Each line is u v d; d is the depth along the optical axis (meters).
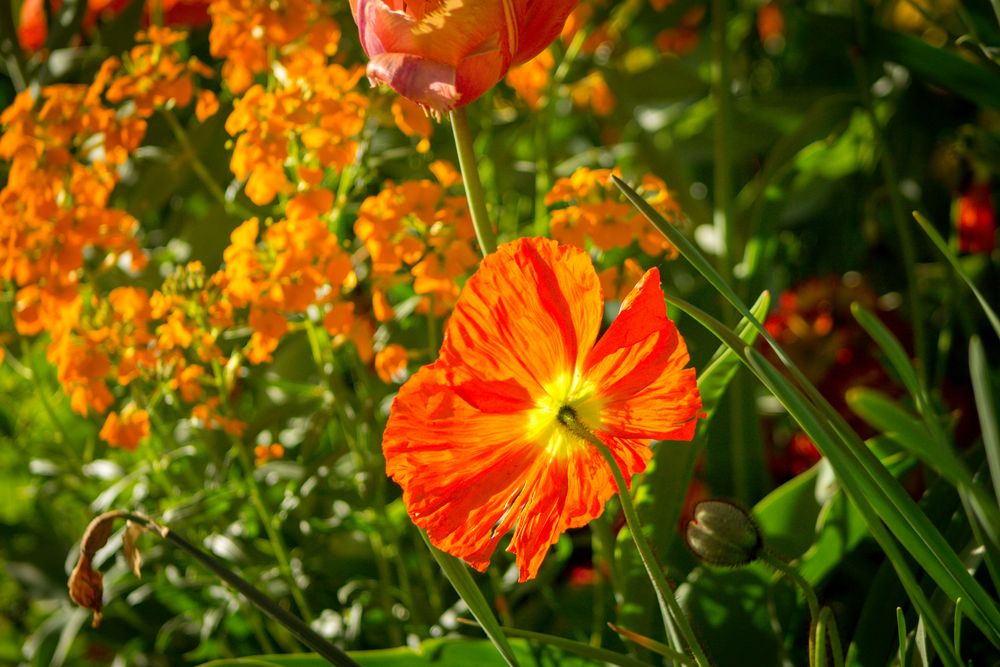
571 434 0.40
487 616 0.40
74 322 0.58
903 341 0.73
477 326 0.37
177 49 0.79
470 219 0.55
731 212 0.65
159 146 0.76
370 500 0.60
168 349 0.58
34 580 0.76
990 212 0.73
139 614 0.72
